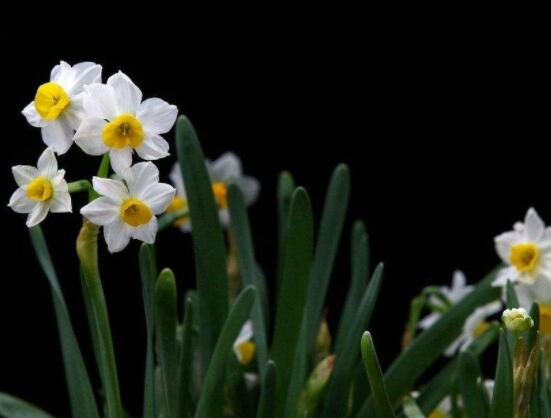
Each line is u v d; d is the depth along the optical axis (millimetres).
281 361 1016
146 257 952
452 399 1031
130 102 903
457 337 1056
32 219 906
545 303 1023
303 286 1008
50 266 1017
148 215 903
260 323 1060
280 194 1126
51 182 906
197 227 1030
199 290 1027
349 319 1080
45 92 901
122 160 900
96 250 931
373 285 1023
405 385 1033
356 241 1121
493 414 928
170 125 905
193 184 1032
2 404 1001
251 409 1053
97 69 909
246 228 1080
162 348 956
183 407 973
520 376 917
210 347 1026
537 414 953
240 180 1184
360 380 1051
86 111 897
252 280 1071
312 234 1004
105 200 902
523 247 1025
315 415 1043
